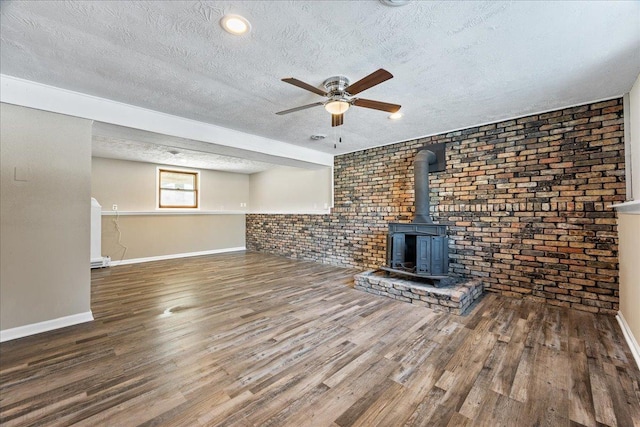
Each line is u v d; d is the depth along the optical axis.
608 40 1.85
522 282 3.30
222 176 7.52
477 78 2.39
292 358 2.07
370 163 4.92
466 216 3.72
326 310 3.03
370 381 1.80
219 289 3.84
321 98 2.79
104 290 3.80
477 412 1.53
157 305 3.20
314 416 1.50
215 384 1.76
